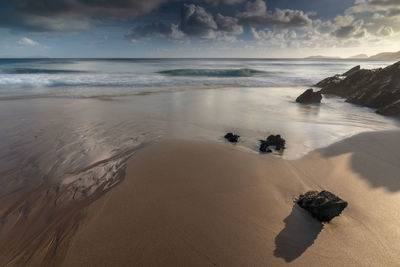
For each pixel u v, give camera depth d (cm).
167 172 467
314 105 1313
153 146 610
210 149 596
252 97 1518
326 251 279
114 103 1229
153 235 299
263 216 341
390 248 286
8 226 334
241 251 276
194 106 1190
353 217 342
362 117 1038
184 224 319
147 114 1009
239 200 380
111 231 305
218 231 308
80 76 2500
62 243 290
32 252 282
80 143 664
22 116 945
